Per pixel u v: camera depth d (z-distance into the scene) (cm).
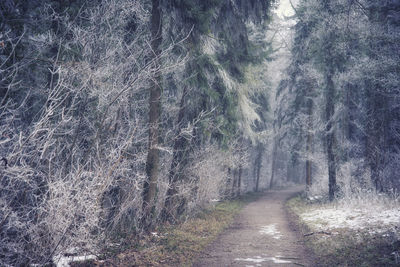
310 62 1872
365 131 1619
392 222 886
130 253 711
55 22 693
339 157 1811
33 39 615
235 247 827
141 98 1014
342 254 689
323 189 2139
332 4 1380
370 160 1553
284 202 2292
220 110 1206
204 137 1250
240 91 1281
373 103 1546
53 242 541
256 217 1468
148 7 1028
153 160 981
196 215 1354
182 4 910
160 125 1094
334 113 1820
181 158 1174
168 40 1005
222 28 1125
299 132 2522
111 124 764
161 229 1002
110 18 779
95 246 624
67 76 614
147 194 972
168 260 685
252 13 1138
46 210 513
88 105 740
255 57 1262
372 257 631
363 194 1458
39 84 648
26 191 535
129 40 893
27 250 524
